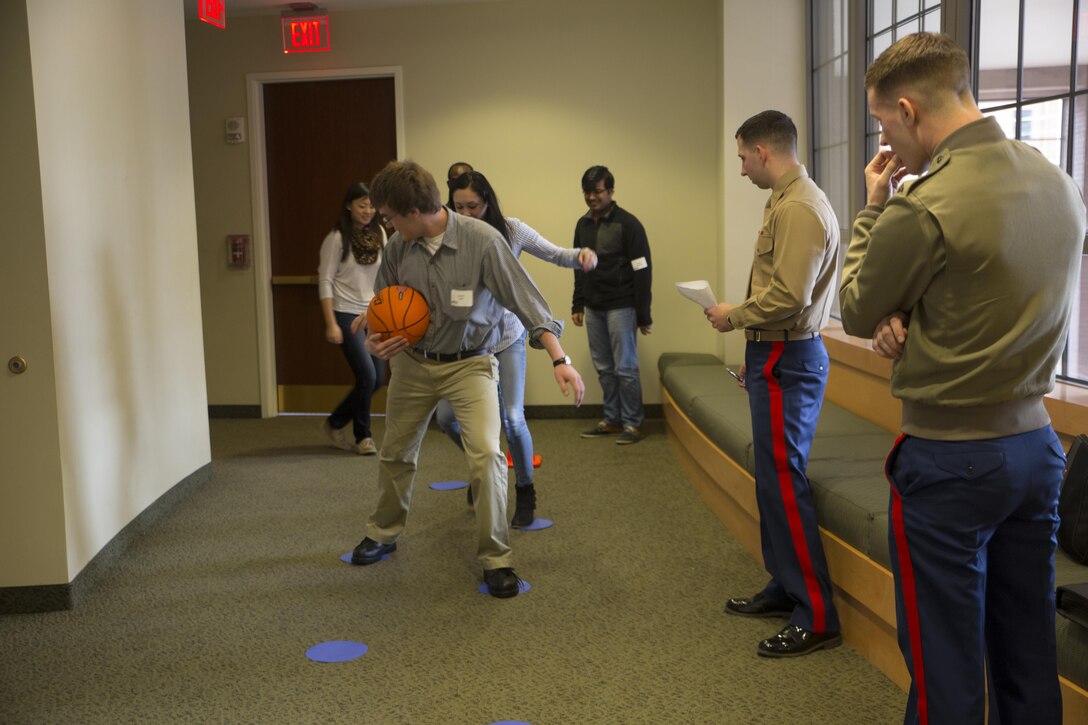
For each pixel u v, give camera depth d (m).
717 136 6.49
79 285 3.56
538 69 6.66
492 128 6.73
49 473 3.39
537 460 5.49
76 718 2.67
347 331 5.65
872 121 4.88
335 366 7.10
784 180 2.88
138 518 4.21
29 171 3.26
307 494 4.93
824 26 5.68
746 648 3.03
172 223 4.66
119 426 3.97
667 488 4.97
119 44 4.01
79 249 3.57
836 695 2.71
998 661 1.93
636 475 5.24
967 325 1.72
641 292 5.91
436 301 3.43
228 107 6.87
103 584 3.69
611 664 2.94
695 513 4.53
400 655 3.03
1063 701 2.09
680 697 2.72
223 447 6.07
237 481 5.21
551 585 3.62
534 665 2.95
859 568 2.89
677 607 3.39
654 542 4.11
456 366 3.53
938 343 1.76
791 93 6.02
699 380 5.48
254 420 6.98
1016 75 3.46
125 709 2.71
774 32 5.97
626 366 6.04
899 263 1.77
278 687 2.83
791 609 3.27
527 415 6.90
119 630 3.27
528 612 3.37
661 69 6.58
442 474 5.29
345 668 2.95
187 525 4.42
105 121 3.84
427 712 2.66
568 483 5.08
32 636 3.23
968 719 1.80
